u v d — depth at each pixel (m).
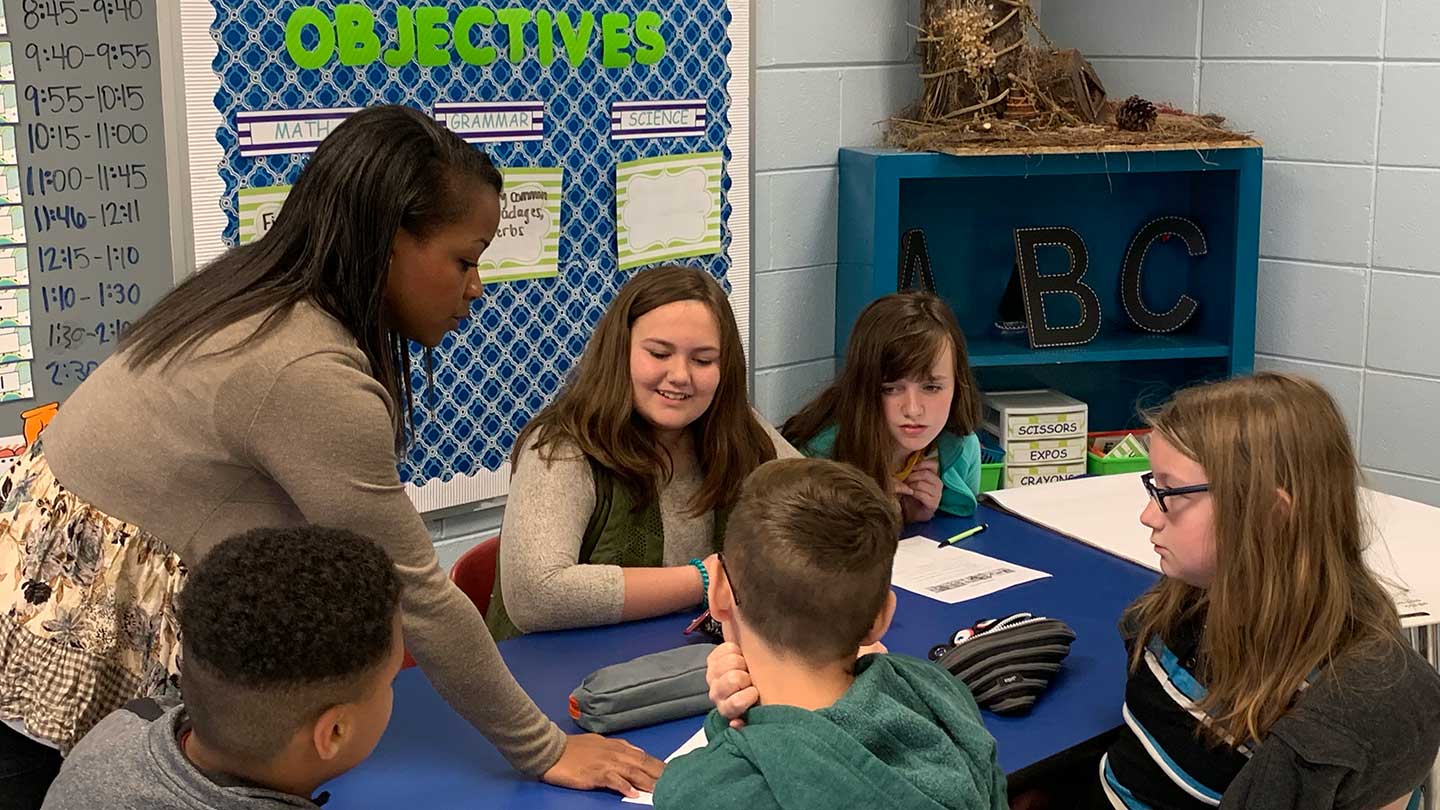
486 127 2.59
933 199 3.23
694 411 2.08
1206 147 2.98
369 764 1.61
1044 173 2.98
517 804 1.53
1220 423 1.55
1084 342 3.18
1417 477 3.06
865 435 2.37
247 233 2.37
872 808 1.18
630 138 2.80
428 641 1.50
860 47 3.14
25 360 2.20
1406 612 1.94
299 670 1.19
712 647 1.81
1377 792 1.45
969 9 2.98
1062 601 2.11
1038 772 1.63
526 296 2.71
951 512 2.52
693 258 2.95
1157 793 1.63
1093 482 2.68
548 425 2.11
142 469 1.47
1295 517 1.50
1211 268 3.25
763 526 1.30
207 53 2.28
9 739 1.54
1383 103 2.96
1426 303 2.97
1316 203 3.11
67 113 2.17
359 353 1.48
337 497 1.43
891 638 1.96
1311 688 1.48
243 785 1.23
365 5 2.42
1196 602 1.64
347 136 1.49
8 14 2.09
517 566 1.99
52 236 2.19
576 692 1.72
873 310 2.38
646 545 2.12
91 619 1.52
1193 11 3.22
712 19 2.87
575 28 2.68
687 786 1.22
